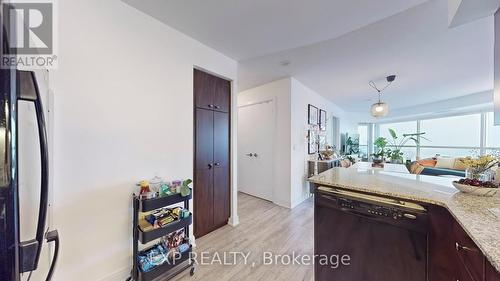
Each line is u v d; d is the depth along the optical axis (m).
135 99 1.70
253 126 4.24
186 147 2.13
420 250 1.16
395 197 1.26
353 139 7.77
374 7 1.62
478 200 1.11
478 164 1.32
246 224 2.82
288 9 1.66
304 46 2.38
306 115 4.20
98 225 1.50
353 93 4.80
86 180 1.43
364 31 2.05
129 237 1.66
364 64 2.96
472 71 3.27
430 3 1.60
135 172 1.71
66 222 1.34
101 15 1.50
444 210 1.11
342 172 2.05
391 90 4.52
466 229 0.78
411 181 1.59
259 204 3.71
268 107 3.92
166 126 1.94
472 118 5.86
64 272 1.34
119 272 1.60
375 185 1.46
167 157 1.95
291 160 3.55
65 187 1.34
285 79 3.60
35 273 0.73
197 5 1.63
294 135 3.66
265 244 2.27
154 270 1.57
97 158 1.48
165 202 1.67
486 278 0.68
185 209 1.87
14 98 0.52
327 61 2.84
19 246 0.57
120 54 1.61
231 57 2.69
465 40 2.26
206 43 2.29
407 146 7.43
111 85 1.55
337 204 1.46
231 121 2.82
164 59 1.91
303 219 3.00
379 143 5.15
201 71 2.41
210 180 2.55
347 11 1.69
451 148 6.35
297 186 3.78
